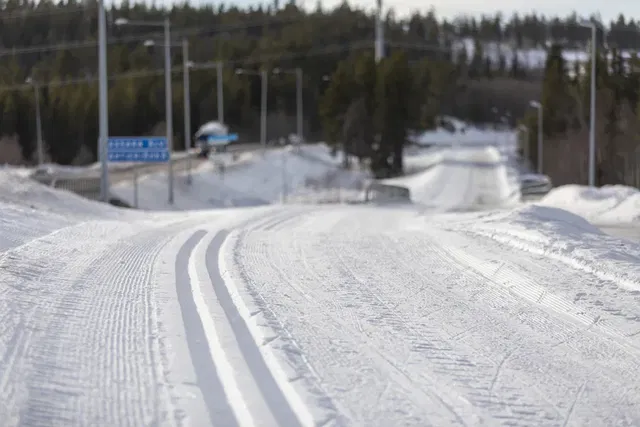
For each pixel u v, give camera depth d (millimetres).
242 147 142375
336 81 123562
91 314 12023
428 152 181250
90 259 17719
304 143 159000
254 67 177750
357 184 105625
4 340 9992
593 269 16625
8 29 171625
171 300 13461
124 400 8172
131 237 23266
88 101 135500
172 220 36062
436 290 15102
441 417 7809
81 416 7645
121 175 85000
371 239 24594
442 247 21781
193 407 8031
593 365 9930
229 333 11023
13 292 12938
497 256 19281
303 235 26422
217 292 14352
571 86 85688
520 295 14523
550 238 20781
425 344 10852
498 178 110812
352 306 13414
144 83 152750
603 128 70188
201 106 160750
